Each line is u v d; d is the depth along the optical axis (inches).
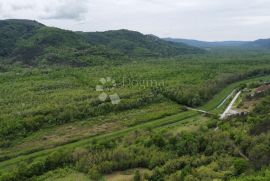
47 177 3243.1
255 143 3331.7
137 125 4918.8
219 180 2741.1
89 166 3356.3
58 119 4857.3
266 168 2775.6
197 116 5374.0
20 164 3548.2
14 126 4431.6
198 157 3388.3
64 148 4028.1
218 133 3786.9
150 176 3127.5
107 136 4466.0
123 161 3410.4
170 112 5487.2
